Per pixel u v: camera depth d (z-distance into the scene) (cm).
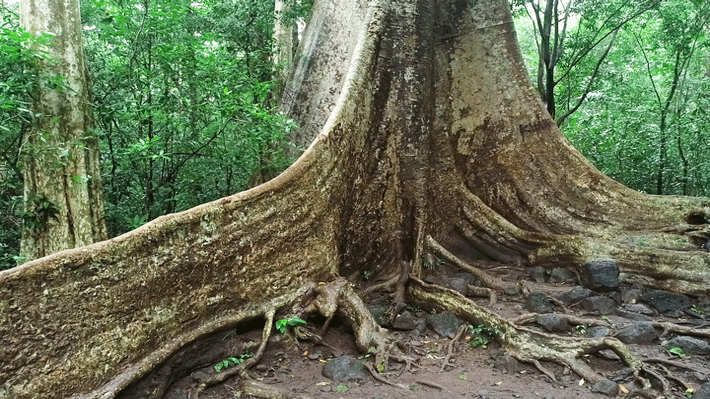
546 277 732
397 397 431
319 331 541
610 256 697
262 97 848
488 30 815
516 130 814
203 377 443
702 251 682
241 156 748
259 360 480
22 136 592
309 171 574
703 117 1104
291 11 1058
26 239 615
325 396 430
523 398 428
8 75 566
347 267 679
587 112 1414
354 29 871
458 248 797
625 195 779
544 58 1234
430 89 788
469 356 520
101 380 367
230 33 988
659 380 441
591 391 440
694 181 1131
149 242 415
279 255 530
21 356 334
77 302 365
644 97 1334
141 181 789
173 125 738
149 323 406
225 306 474
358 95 686
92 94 662
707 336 524
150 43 757
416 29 764
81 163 623
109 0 769
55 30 605
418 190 745
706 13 1105
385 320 586
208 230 463
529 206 796
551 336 505
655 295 640
